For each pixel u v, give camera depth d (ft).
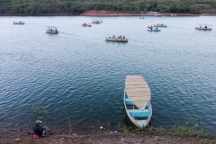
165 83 124.77
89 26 371.76
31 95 109.40
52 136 67.56
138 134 69.87
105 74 140.05
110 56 186.91
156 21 446.19
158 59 177.27
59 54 193.16
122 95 109.40
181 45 229.86
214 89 116.57
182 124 84.53
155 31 321.11
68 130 80.07
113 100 104.12
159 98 105.91
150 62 168.45
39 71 146.00
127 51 205.67
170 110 94.99
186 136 66.49
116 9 565.12
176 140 63.00
